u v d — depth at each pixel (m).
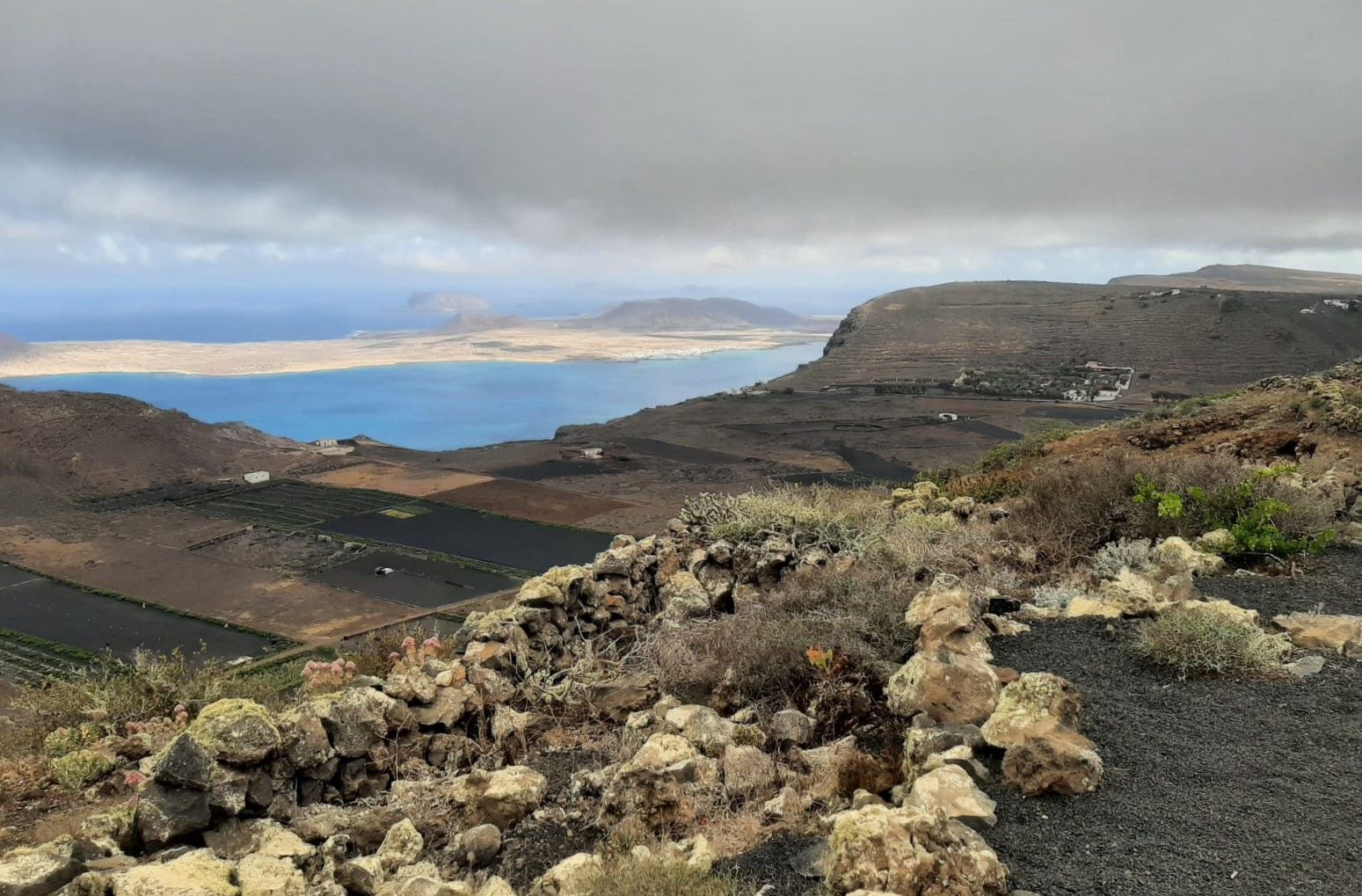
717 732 6.82
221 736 6.23
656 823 5.79
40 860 5.06
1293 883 4.13
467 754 7.79
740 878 4.82
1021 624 8.48
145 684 12.46
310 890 5.35
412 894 5.09
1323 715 6.05
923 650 7.30
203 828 5.96
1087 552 11.48
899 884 4.09
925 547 11.49
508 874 5.71
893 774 5.88
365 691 7.55
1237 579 9.48
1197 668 6.98
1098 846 4.58
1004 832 4.77
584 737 8.02
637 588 12.01
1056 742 5.33
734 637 8.73
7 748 11.52
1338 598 8.61
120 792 9.06
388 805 6.77
